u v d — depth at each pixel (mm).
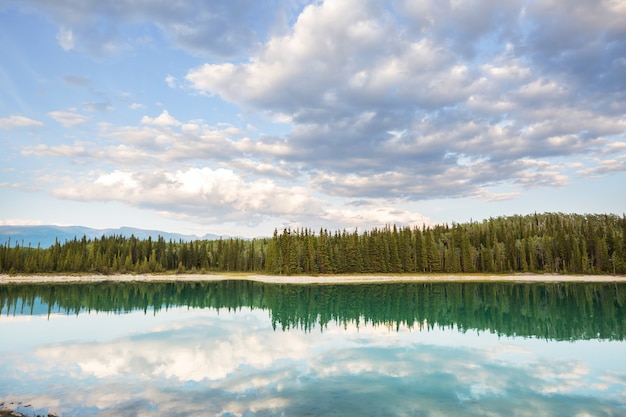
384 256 143500
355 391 20906
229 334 37188
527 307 58344
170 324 43500
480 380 22750
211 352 29734
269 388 21391
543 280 129875
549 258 139125
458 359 27406
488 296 75938
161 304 65125
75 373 24312
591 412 18094
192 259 184000
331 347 31250
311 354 28938
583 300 67688
